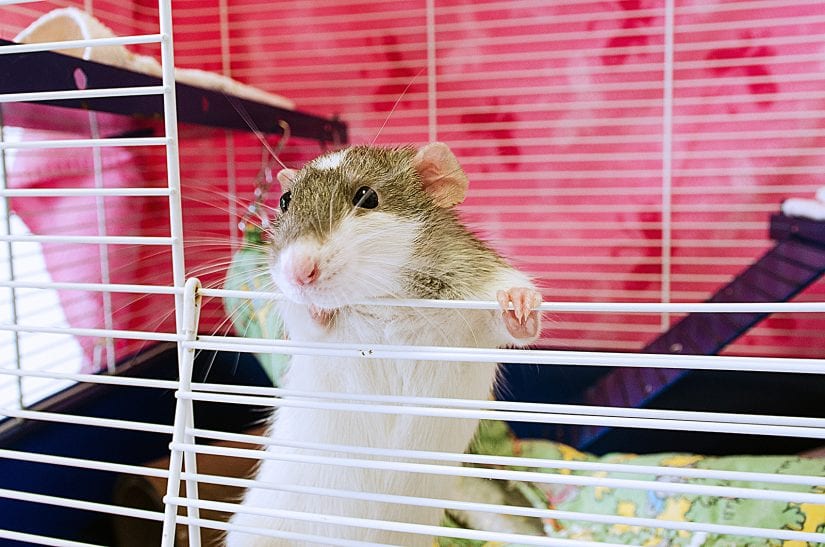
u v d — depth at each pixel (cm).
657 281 42
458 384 22
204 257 47
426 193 23
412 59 43
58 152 39
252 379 42
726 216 41
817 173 39
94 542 35
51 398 36
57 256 40
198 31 46
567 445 40
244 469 38
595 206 42
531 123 42
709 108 40
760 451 38
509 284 22
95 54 28
